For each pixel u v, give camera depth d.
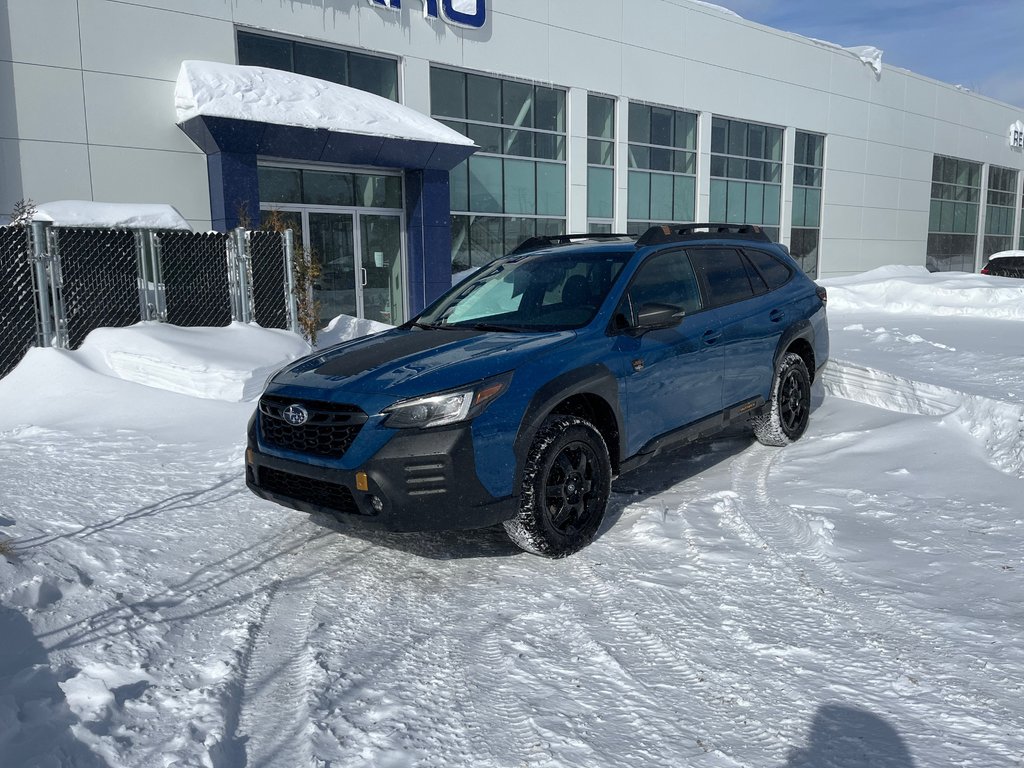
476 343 4.22
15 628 3.04
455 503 3.59
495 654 3.04
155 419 7.00
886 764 2.31
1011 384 7.63
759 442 6.04
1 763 2.24
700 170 22.02
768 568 3.74
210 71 12.22
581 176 19.03
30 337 8.16
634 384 4.43
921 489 4.75
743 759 2.36
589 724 2.56
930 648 2.94
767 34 23.33
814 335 6.18
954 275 19.97
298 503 3.91
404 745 2.45
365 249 15.00
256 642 3.17
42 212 8.81
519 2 17.19
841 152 26.77
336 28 14.27
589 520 4.09
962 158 33.25
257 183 12.48
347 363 4.16
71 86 11.54
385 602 3.54
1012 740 2.39
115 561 3.91
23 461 5.78
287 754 2.43
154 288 9.21
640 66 19.91
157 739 2.44
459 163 15.93
